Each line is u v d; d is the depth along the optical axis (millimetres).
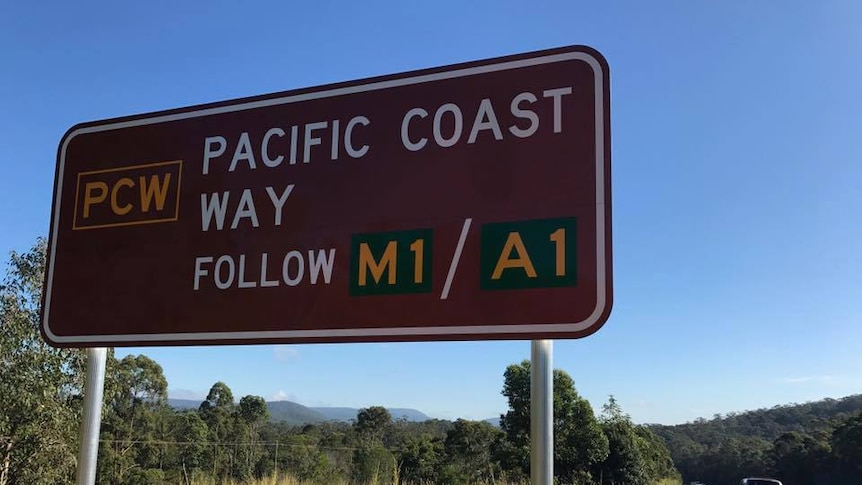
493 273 3881
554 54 3998
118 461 22125
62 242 5035
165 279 4703
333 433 40312
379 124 4328
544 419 3605
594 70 3916
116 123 5062
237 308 4473
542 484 3529
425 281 4023
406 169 4203
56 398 10469
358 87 4422
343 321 4188
